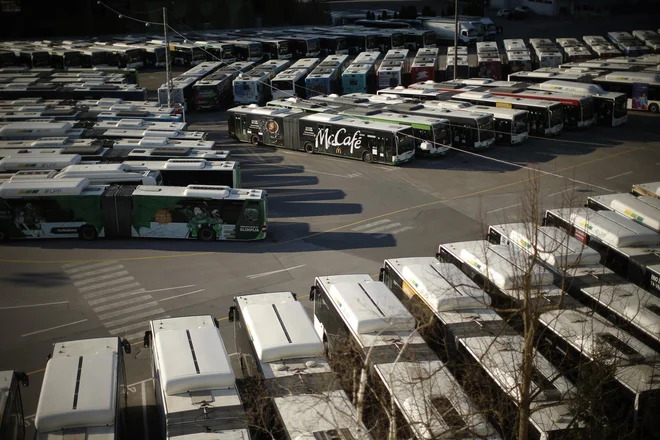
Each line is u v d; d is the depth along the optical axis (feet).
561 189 187.42
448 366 86.74
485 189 189.37
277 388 79.92
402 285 108.47
